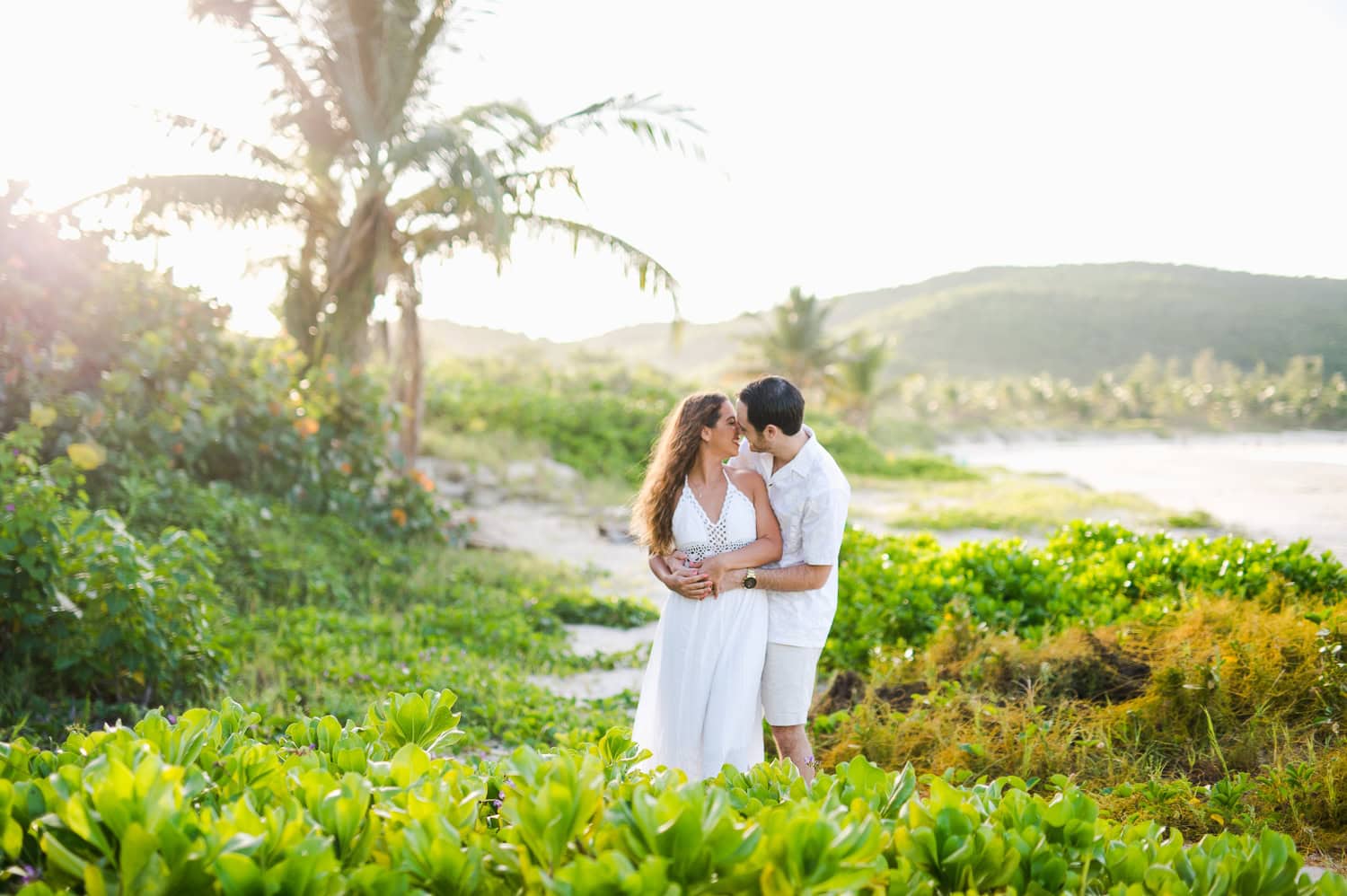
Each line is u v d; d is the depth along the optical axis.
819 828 1.66
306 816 1.87
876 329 147.25
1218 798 3.72
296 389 10.91
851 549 7.71
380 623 7.54
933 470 24.42
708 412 3.79
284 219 12.66
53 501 5.40
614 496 17.12
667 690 3.79
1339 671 4.42
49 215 9.03
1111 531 8.00
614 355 55.94
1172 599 6.06
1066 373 123.62
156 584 5.32
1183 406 68.50
